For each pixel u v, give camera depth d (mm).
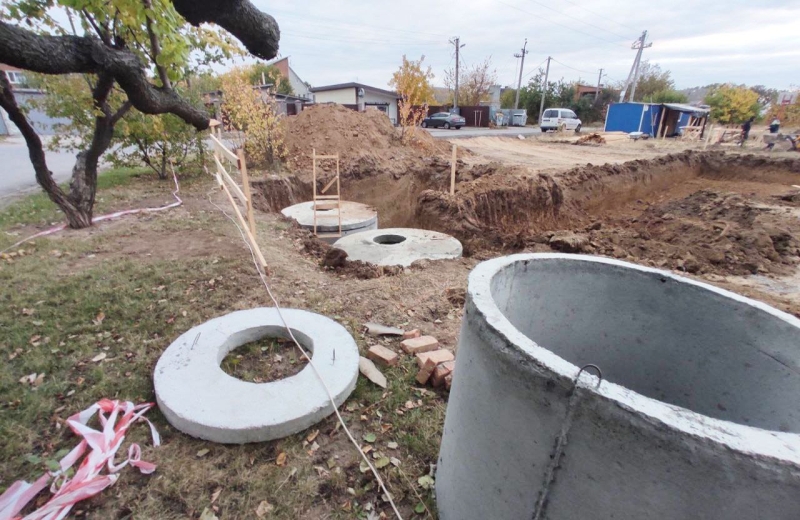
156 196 8422
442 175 11984
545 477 1392
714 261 6543
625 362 2389
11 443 2498
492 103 50469
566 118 30469
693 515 1142
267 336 3674
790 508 1039
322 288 4668
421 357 3281
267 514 2146
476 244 7715
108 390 2961
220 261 5074
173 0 3252
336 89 37844
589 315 2385
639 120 29266
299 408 2680
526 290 2238
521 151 18484
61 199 6039
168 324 3773
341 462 2465
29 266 4754
